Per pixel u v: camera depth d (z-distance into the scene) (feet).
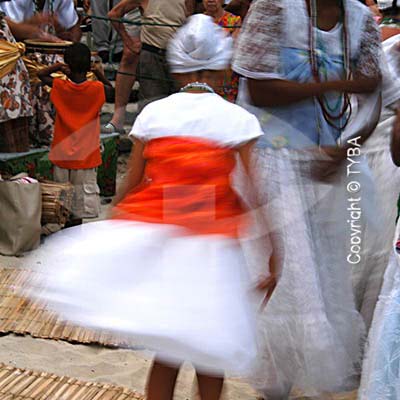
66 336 15.30
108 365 14.51
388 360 10.53
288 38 12.27
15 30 21.98
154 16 22.97
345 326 12.66
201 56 11.02
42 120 22.70
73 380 13.60
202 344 10.27
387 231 13.15
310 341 12.26
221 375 10.75
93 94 20.49
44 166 22.27
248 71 12.30
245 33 12.39
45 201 19.92
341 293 12.73
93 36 29.25
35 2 23.21
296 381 12.55
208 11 21.58
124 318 10.39
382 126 13.55
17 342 15.08
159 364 11.08
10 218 19.15
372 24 12.73
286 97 12.31
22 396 12.97
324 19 12.45
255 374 12.41
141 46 22.94
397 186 13.30
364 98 12.92
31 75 22.48
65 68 20.95
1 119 20.62
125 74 23.12
